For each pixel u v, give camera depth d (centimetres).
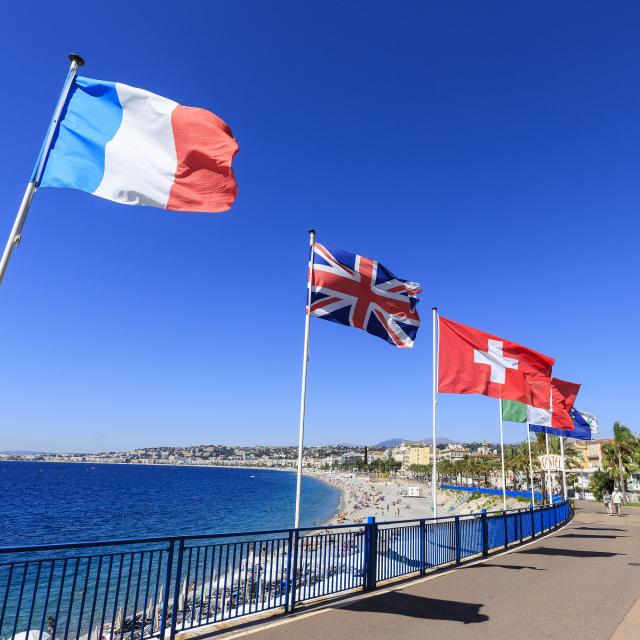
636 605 869
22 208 586
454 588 970
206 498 10206
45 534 4656
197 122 711
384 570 1023
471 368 1595
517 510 1827
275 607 789
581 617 785
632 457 6700
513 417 2152
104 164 654
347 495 12475
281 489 14800
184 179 689
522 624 739
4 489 11706
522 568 1215
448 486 10762
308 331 1083
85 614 1684
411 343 1277
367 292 1215
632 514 3556
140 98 696
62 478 18350
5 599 500
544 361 1750
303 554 852
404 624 721
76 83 676
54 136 638
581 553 1502
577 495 7444
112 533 4725
